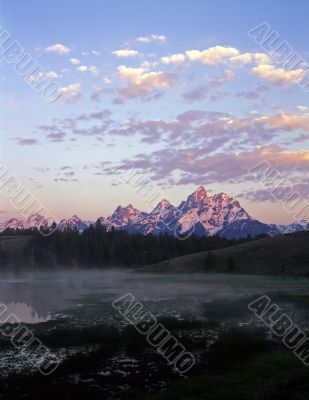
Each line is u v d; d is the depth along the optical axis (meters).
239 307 49.22
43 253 161.88
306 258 110.44
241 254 121.94
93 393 20.08
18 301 58.84
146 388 20.81
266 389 19.06
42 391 20.34
